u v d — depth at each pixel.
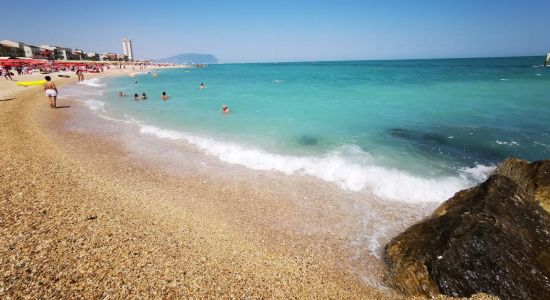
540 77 41.34
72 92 30.22
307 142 12.54
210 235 6.27
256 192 8.45
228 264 5.30
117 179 8.85
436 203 7.86
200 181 9.08
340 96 25.66
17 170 8.34
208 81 47.81
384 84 35.84
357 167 9.88
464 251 4.71
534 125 14.31
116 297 4.06
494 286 4.40
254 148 11.89
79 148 11.62
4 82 32.22
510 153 10.97
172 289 4.38
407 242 5.53
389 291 5.05
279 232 6.64
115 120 17.20
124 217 6.46
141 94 28.98
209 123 16.28
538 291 4.27
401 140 12.54
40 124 15.14
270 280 5.02
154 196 7.92
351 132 13.84
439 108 18.95
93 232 5.62
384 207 7.70
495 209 5.16
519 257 4.53
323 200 8.03
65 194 7.21
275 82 43.88
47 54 95.06
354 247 6.19
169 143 12.80
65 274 4.39
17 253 4.71
